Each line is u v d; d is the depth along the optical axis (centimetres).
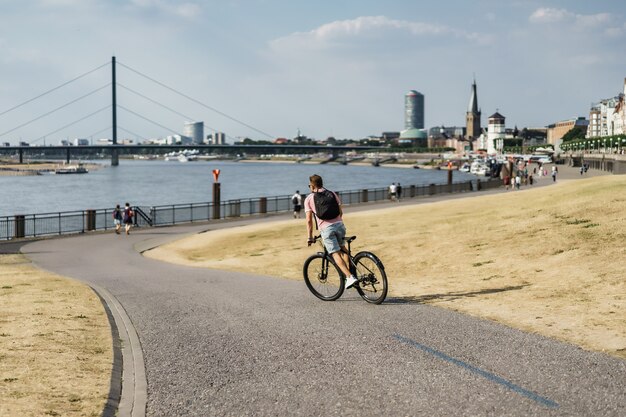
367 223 2819
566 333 730
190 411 525
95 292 1213
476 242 1662
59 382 590
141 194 11831
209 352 702
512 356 647
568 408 507
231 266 1791
